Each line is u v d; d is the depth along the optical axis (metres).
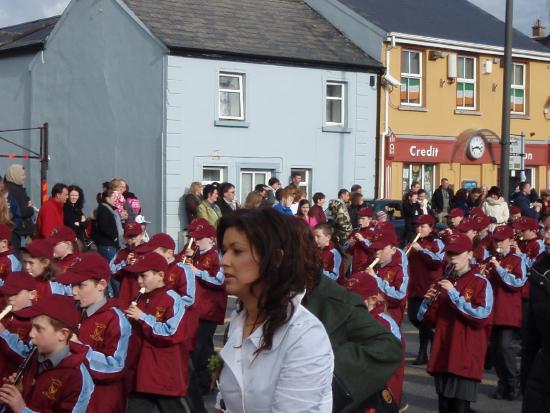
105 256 14.51
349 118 25.50
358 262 12.52
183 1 24.27
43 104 26.20
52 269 7.36
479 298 7.62
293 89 24.23
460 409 7.75
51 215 14.27
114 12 23.30
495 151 29.34
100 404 6.07
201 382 9.52
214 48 22.47
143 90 22.55
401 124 26.81
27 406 4.98
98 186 24.09
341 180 25.38
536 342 6.47
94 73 24.11
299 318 3.17
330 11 27.00
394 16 27.52
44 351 4.96
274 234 3.18
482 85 29.00
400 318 9.16
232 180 23.12
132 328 6.90
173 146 22.02
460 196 22.39
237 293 3.21
